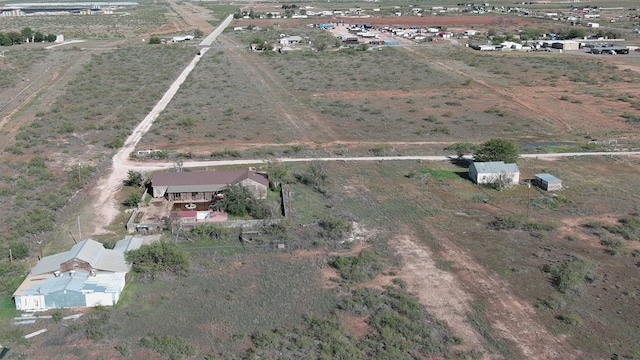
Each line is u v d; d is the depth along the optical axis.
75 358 36.88
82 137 87.38
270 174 69.50
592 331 40.66
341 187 67.69
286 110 103.88
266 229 54.81
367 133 90.62
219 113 101.00
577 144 85.50
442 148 83.12
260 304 43.41
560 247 53.19
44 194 64.50
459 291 45.59
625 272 48.84
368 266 49.06
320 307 43.06
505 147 72.69
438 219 59.22
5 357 36.72
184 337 39.28
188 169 72.81
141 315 41.69
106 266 45.62
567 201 63.59
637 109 105.25
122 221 58.38
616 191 66.94
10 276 46.22
